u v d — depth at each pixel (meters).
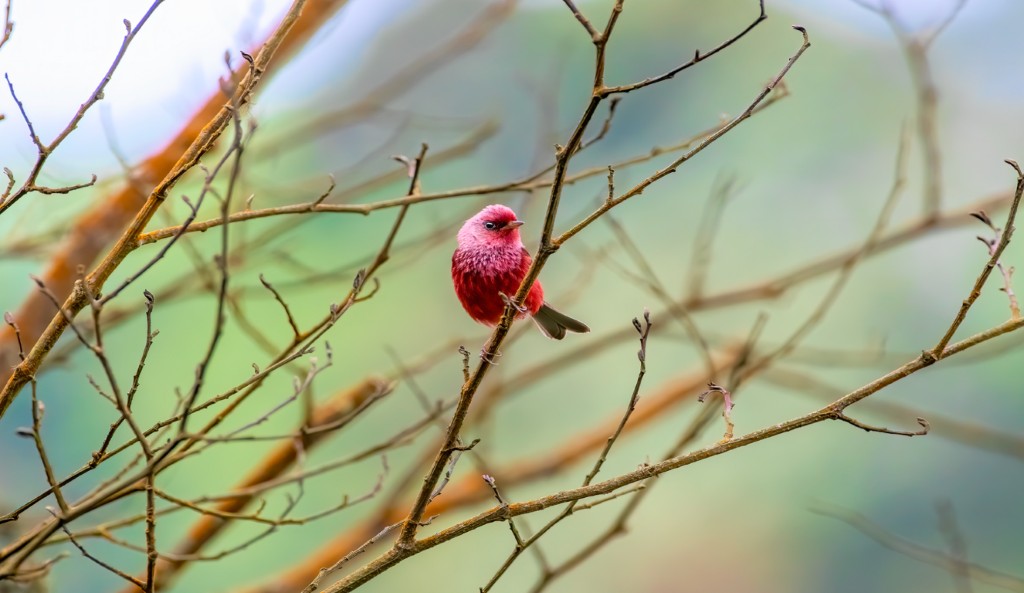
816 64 18.14
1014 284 16.55
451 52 9.17
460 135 12.77
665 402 10.02
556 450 10.00
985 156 17.78
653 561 16.27
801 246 17.17
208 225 5.39
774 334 16.41
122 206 7.64
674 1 18.12
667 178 17.41
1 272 13.17
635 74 18.00
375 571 5.07
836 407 5.05
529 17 17.33
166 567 7.27
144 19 4.86
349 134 12.72
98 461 4.62
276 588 8.23
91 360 14.45
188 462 14.34
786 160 17.72
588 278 9.42
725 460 17.02
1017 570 16.03
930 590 16.28
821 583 16.55
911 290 16.86
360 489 14.99
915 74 9.57
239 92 5.05
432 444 8.97
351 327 15.90
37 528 5.54
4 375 7.05
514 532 5.11
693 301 9.88
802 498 16.70
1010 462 16.52
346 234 16.03
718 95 18.02
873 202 17.33
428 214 12.61
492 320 8.73
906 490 16.56
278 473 7.60
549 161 9.12
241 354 14.84
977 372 16.31
